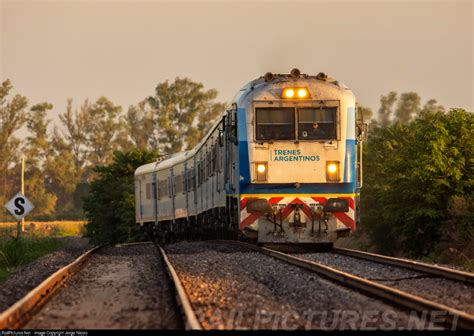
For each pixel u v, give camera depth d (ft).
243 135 211.20
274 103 211.41
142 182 453.99
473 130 339.16
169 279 155.43
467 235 310.65
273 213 209.87
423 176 334.03
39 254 296.51
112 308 120.78
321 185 210.79
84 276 176.35
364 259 191.21
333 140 211.41
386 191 362.74
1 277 199.31
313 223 210.59
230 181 228.22
